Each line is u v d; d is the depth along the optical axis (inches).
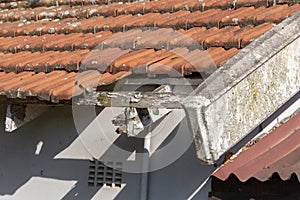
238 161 197.0
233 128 191.5
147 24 287.6
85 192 281.9
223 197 189.6
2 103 272.2
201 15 286.8
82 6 365.4
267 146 203.2
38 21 352.8
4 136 305.6
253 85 202.5
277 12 264.2
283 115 236.8
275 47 213.0
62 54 281.4
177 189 254.4
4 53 310.0
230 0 298.8
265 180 179.8
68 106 277.6
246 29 254.4
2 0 416.5
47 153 294.2
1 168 304.5
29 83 251.1
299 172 175.5
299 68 228.7
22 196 297.4
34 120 298.0
